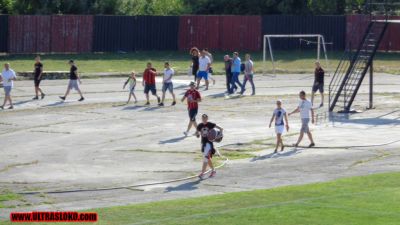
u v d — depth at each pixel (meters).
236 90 126.94
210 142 69.94
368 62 109.69
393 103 115.31
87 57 161.12
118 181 68.62
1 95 118.06
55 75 136.25
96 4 183.50
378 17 130.50
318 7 192.38
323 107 111.25
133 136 89.69
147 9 192.62
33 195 63.28
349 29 177.00
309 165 74.62
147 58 162.75
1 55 159.62
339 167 73.44
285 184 66.00
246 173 71.25
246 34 175.62
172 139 87.94
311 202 55.34
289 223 48.75
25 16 160.88
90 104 111.62
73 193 64.06
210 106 110.88
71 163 76.31
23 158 78.44
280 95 122.12
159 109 107.88
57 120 99.50
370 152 80.94
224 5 192.38
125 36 168.62
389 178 65.88
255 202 56.22
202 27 173.62
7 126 95.44
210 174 70.75
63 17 163.62
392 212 51.50
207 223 49.22
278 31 176.88
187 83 133.00
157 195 62.78
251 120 99.81
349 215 50.66
